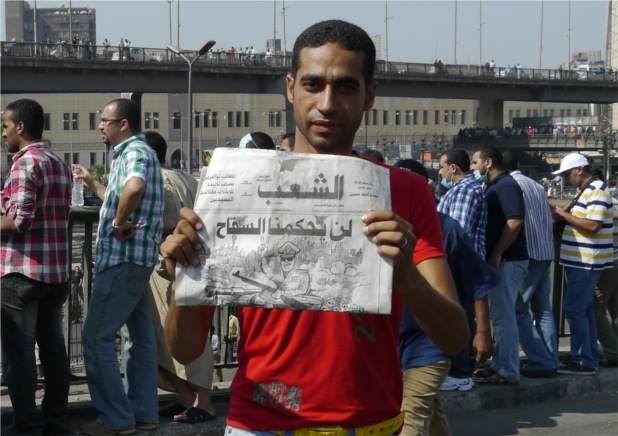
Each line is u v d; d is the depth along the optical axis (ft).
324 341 8.94
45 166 19.08
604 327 27.32
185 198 21.02
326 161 8.45
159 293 21.03
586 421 23.41
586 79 264.72
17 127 19.20
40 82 168.14
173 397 22.67
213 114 259.80
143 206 19.20
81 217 21.66
